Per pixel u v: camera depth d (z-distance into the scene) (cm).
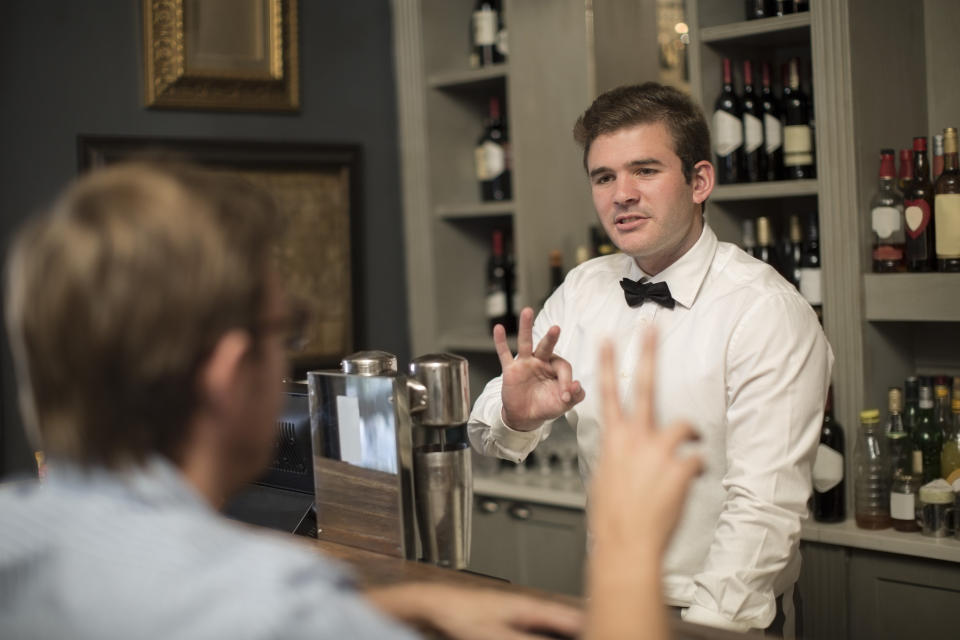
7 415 280
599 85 325
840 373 256
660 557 66
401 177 363
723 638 92
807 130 267
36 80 289
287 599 57
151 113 311
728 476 171
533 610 93
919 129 274
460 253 362
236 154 322
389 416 127
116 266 61
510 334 349
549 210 338
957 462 243
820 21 250
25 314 62
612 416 72
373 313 358
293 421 146
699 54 277
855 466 253
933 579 237
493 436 185
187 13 312
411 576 115
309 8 340
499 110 363
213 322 63
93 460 63
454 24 358
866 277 252
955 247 241
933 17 274
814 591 256
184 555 59
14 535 61
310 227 339
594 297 205
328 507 136
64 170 295
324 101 345
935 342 272
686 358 181
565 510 304
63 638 58
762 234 278
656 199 178
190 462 66
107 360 61
